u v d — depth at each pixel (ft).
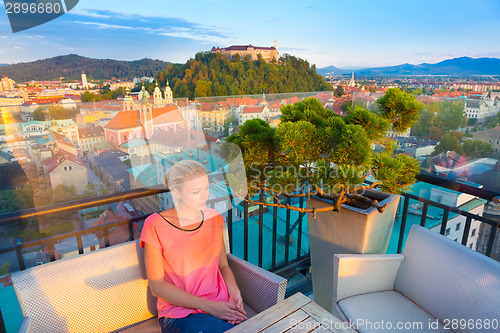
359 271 4.79
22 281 3.60
